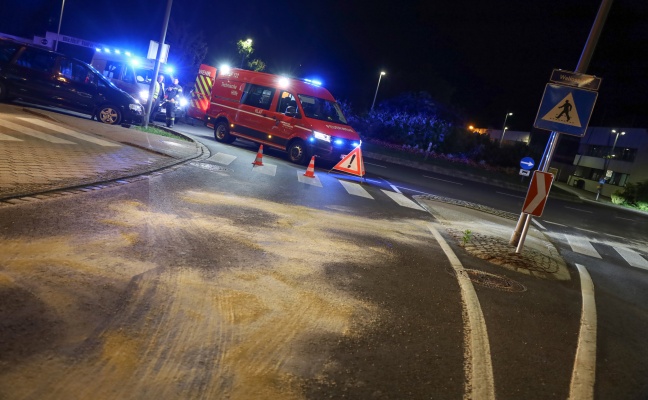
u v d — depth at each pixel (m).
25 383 2.67
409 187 17.02
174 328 3.61
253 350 3.52
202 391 2.91
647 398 3.94
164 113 22.27
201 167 11.46
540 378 3.94
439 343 4.27
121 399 2.70
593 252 11.30
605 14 8.20
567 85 8.15
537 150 39.66
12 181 6.80
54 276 4.06
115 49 20.95
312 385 3.21
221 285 4.59
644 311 6.72
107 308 3.70
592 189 62.22
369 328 4.31
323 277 5.42
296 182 12.22
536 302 6.06
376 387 3.34
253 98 17.47
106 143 11.72
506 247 8.93
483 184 27.84
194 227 6.38
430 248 7.95
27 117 12.95
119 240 5.29
